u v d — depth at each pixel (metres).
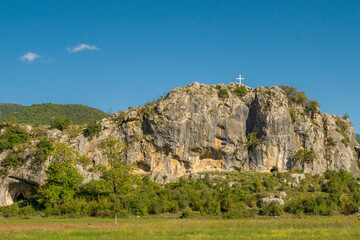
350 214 76.69
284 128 107.31
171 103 109.19
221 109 109.44
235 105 110.62
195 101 109.56
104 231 47.19
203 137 107.31
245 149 107.50
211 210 75.75
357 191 92.88
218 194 87.12
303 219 62.94
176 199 82.31
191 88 113.38
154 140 107.12
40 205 85.19
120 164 91.31
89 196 86.44
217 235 43.81
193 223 54.84
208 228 50.03
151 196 82.75
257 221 58.19
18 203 91.25
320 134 112.75
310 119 115.62
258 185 93.06
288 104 115.69
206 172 104.31
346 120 125.44
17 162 100.62
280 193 87.81
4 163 100.81
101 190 84.62
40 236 44.41
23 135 111.81
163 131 106.62
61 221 64.62
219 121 108.12
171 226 51.25
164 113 108.19
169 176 102.81
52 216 74.31
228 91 114.69
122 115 115.06
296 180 98.75
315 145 109.88
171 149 106.00
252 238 41.47
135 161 107.62
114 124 113.75
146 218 70.69
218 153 108.12
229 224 53.38
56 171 87.88
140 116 111.75
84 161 101.81
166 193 85.12
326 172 105.44
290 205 77.25
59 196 86.00
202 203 78.25
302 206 76.88
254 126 109.25
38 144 104.06
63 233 46.16
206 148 107.38
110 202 75.31
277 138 106.38
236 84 118.69
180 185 96.00
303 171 104.62
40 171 98.81
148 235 44.22
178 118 107.31
